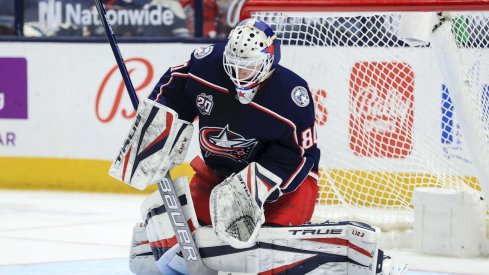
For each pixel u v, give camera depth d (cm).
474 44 1390
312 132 982
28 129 2309
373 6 1182
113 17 2306
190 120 1027
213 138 1002
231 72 938
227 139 995
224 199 947
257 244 962
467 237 1408
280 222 980
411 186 1652
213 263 979
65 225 1725
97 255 1405
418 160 1638
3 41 2319
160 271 1039
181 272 1020
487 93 1384
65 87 2277
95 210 1933
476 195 1423
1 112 2328
